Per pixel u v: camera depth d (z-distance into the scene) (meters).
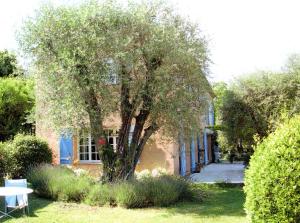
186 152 23.53
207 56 15.09
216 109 25.09
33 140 18.61
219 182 18.20
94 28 12.96
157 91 13.35
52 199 14.09
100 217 11.23
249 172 7.14
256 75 21.95
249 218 7.03
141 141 15.03
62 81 12.98
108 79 13.34
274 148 6.78
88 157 20.73
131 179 14.01
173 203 13.30
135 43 13.65
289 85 21.23
